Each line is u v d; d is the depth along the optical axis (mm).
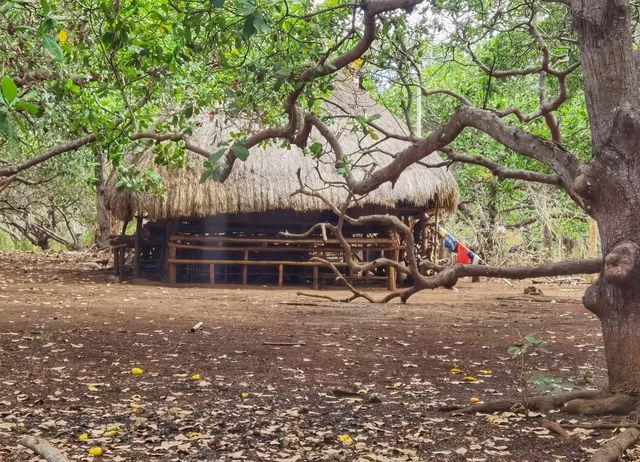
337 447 4773
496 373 7246
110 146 8234
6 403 5805
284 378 6930
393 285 16438
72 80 7715
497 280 20531
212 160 5109
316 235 16938
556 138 7852
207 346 8547
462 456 4578
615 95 5000
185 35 6121
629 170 4930
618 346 5223
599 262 6461
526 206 23312
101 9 6574
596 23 5020
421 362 7789
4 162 17547
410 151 6535
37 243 35094
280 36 6953
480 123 5840
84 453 4609
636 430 4633
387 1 6055
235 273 17719
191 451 4695
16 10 6414
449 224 24188
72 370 7137
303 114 7746
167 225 16984
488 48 10328
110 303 12562
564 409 5445
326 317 11438
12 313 10797
